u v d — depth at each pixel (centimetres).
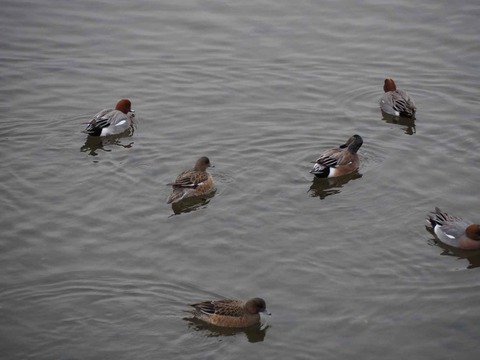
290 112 2681
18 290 1859
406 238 2080
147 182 2309
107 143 2508
